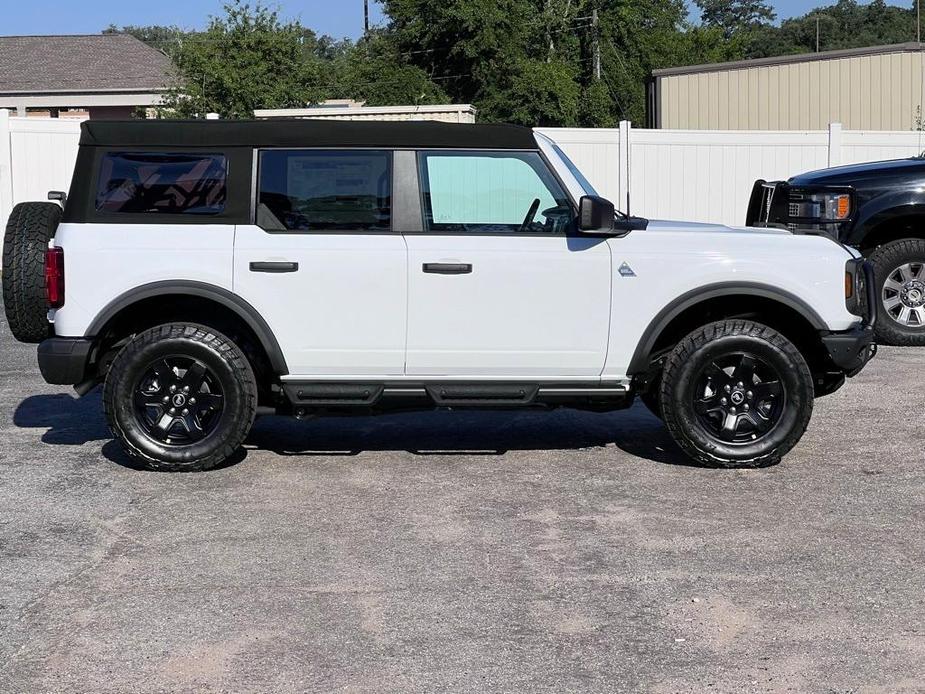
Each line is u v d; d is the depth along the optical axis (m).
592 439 7.67
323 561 5.30
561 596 4.85
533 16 44.50
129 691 3.99
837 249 6.86
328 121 6.68
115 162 6.68
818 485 6.48
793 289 6.74
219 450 6.73
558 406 7.03
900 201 10.66
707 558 5.29
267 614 4.68
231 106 29.80
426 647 4.34
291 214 6.70
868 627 4.49
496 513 6.01
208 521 5.90
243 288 6.63
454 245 6.66
